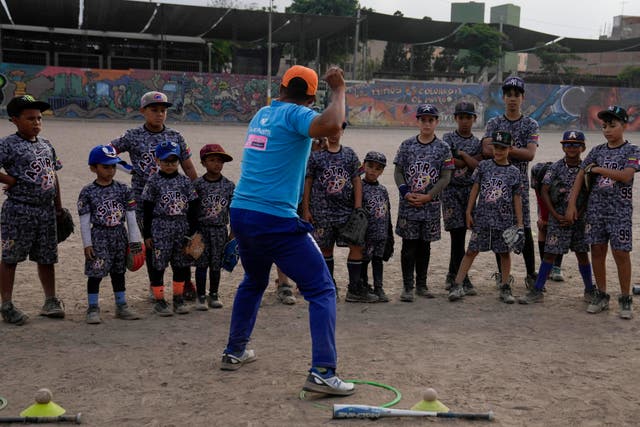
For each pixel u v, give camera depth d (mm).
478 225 6621
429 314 6223
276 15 40750
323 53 55688
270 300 6660
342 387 4246
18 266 7773
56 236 6004
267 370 4727
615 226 6086
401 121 44344
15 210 5699
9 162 5680
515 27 50500
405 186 6617
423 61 59625
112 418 3920
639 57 72500
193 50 48969
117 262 5910
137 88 40781
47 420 3838
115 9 38969
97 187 5832
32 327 5672
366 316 6137
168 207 6004
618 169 6059
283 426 3828
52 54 45938
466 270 6750
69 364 4801
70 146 21656
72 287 6977
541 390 4398
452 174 7004
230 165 17484
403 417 3939
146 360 4902
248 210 4332
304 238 4371
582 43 51781
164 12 39594
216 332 5613
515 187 6578
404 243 6742
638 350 5238
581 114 47250
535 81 53906
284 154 4281
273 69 51562
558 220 6547
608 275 7762
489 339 5477
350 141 28156
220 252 6336
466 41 50438
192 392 4316
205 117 42500
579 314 6258
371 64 60031
